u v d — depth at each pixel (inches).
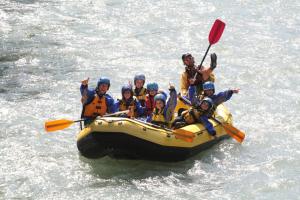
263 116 1246.3
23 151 1064.2
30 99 1328.7
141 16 1993.1
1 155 1043.9
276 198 894.4
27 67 1544.0
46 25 1897.1
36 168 996.6
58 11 2055.9
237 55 1631.4
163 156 986.7
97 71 1518.2
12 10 2052.2
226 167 1007.0
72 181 950.4
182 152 999.0
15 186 931.3
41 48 1686.8
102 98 1026.1
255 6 2091.5
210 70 1176.2
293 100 1336.1
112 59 1606.8
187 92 1167.6
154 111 1029.8
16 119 1213.1
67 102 1315.2
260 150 1079.0
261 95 1366.9
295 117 1237.7
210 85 1099.9
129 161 1017.5
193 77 1184.2
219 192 916.6
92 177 965.2
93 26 1895.9
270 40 1743.4
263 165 1013.8
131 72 1512.1
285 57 1611.7
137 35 1807.3
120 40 1764.3
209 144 1066.1
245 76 1485.0
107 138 954.1
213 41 1225.4
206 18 1957.4
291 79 1465.3
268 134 1152.2
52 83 1434.5
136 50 1680.6
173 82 1440.7
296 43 1718.8
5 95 1350.9
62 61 1589.6
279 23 1900.8
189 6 2100.1
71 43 1734.7
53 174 975.0
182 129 997.2
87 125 1000.2
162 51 1670.8
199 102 1091.9
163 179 959.6
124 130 945.5
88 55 1638.8
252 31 1824.6
